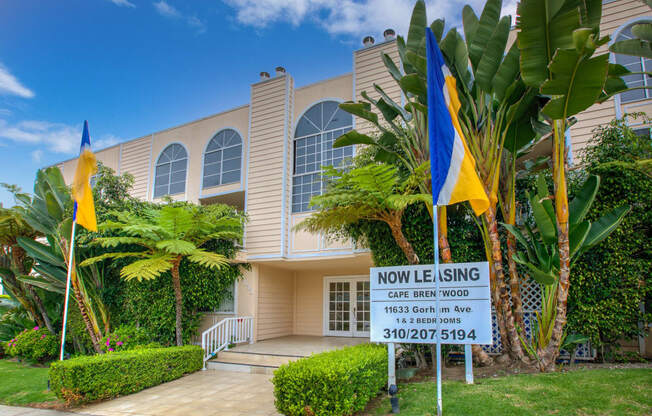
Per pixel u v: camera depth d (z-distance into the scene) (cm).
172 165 1563
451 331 570
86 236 1081
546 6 520
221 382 849
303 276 1534
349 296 1439
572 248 620
